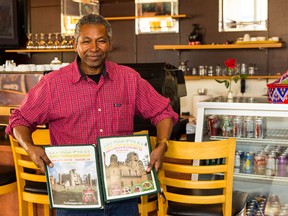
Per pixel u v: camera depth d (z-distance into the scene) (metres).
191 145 2.19
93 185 1.83
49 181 1.82
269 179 2.78
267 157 2.84
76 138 1.91
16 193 3.18
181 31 6.26
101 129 1.91
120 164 1.85
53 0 6.92
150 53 6.45
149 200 2.58
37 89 1.91
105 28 1.84
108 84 1.91
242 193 2.65
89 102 1.88
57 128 1.94
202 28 6.11
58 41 6.49
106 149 1.84
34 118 1.91
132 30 6.53
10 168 2.93
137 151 1.88
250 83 5.66
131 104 1.97
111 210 1.92
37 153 1.82
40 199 2.63
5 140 3.28
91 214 1.92
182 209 2.33
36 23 7.07
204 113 2.82
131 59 6.57
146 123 2.96
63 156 1.84
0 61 6.97
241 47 5.60
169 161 2.83
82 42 1.82
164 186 2.34
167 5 6.27
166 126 2.02
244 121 2.85
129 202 1.98
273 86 2.73
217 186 2.24
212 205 2.36
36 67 3.41
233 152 2.19
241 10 5.90
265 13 5.79
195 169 2.23
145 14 6.39
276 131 2.92
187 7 6.17
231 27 5.96
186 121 3.66
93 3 6.10
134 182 1.86
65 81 1.88
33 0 7.04
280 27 5.73
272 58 5.77
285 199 2.89
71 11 6.03
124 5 6.51
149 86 2.06
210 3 6.04
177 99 3.41
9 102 3.35
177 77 3.54
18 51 6.78
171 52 6.30
